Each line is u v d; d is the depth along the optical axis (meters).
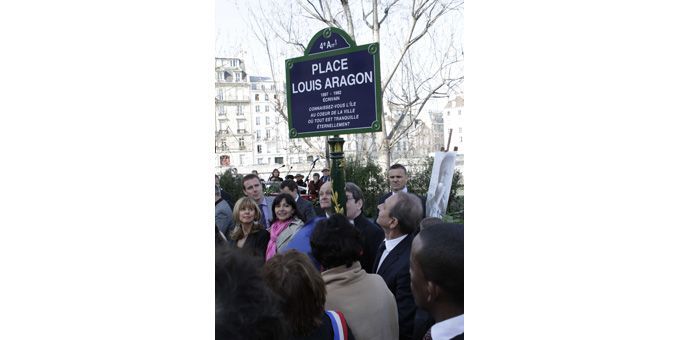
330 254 3.43
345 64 3.59
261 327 3.33
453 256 3.18
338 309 3.41
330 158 3.65
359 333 3.38
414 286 3.26
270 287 3.33
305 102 3.76
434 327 3.23
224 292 3.39
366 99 3.53
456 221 3.21
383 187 3.43
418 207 3.32
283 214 3.83
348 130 3.60
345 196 3.55
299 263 3.31
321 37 3.68
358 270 3.44
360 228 3.47
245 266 3.42
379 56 3.48
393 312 3.35
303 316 3.27
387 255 3.38
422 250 3.24
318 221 3.51
